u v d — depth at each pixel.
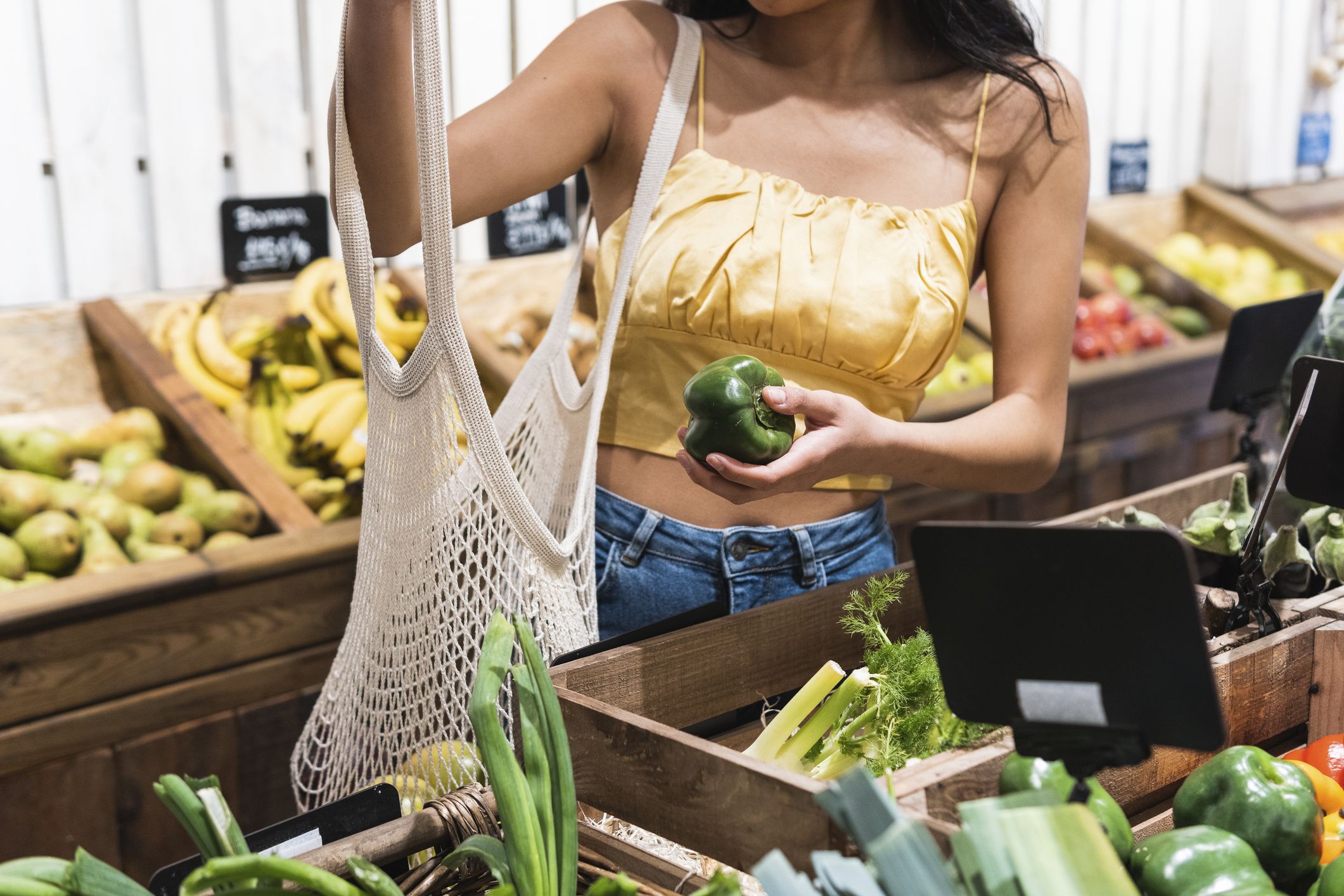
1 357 2.30
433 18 0.99
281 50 2.56
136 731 1.94
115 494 2.15
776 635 1.16
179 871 0.83
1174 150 4.09
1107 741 0.71
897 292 1.32
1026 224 1.41
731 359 1.08
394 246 1.24
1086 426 3.05
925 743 1.00
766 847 0.84
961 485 1.32
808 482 1.11
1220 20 4.08
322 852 0.84
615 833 1.05
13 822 1.86
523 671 0.86
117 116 2.43
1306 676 1.08
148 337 2.42
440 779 1.12
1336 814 0.96
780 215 1.33
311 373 2.55
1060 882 0.63
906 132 1.41
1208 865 0.78
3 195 2.34
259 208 2.57
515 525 1.11
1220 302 3.59
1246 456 1.66
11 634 1.81
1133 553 0.67
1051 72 1.43
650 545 1.34
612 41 1.37
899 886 0.61
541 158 1.32
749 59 1.42
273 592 2.05
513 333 2.66
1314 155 4.34
